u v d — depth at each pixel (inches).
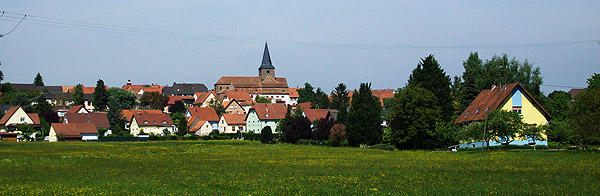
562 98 3784.5
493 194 1166.3
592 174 1493.6
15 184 1470.2
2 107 6860.2
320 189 1294.3
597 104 2338.8
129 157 2566.4
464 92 4308.6
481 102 3373.5
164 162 2206.0
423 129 3184.1
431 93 3267.7
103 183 1475.1
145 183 1461.6
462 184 1338.6
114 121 6402.6
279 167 1914.4
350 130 3683.6
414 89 3257.9
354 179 1483.8
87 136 5098.4
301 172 1712.6
